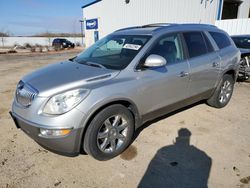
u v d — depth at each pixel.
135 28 4.15
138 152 3.19
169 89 3.50
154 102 3.35
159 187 2.52
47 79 2.88
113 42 3.82
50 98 2.55
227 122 4.21
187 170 2.82
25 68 11.04
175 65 3.55
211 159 3.04
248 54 7.04
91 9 22.39
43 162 2.93
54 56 19.02
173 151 3.22
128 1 16.89
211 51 4.30
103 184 2.56
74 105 2.52
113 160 3.00
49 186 2.51
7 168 2.79
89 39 24.17
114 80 2.87
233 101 5.45
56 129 2.48
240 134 3.74
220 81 4.58
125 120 3.02
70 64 3.56
